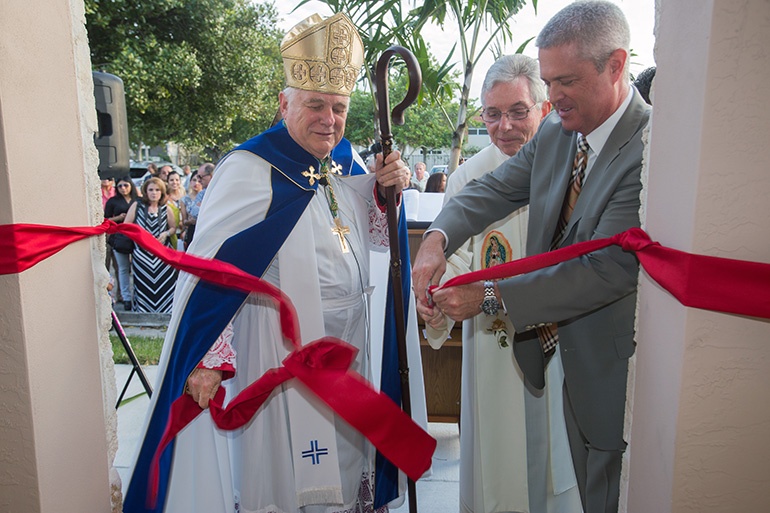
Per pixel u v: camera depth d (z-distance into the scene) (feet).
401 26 10.05
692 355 3.57
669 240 3.76
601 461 5.18
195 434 5.56
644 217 4.25
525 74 6.70
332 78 5.42
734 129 3.28
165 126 36.60
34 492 3.89
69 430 4.23
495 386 6.80
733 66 3.21
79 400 4.36
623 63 4.78
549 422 6.96
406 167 5.63
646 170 4.24
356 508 6.63
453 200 6.17
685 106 3.51
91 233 4.32
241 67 36.96
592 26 4.65
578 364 5.21
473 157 7.41
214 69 35.86
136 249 18.48
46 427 3.94
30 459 3.86
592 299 4.77
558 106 5.06
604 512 5.21
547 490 7.13
